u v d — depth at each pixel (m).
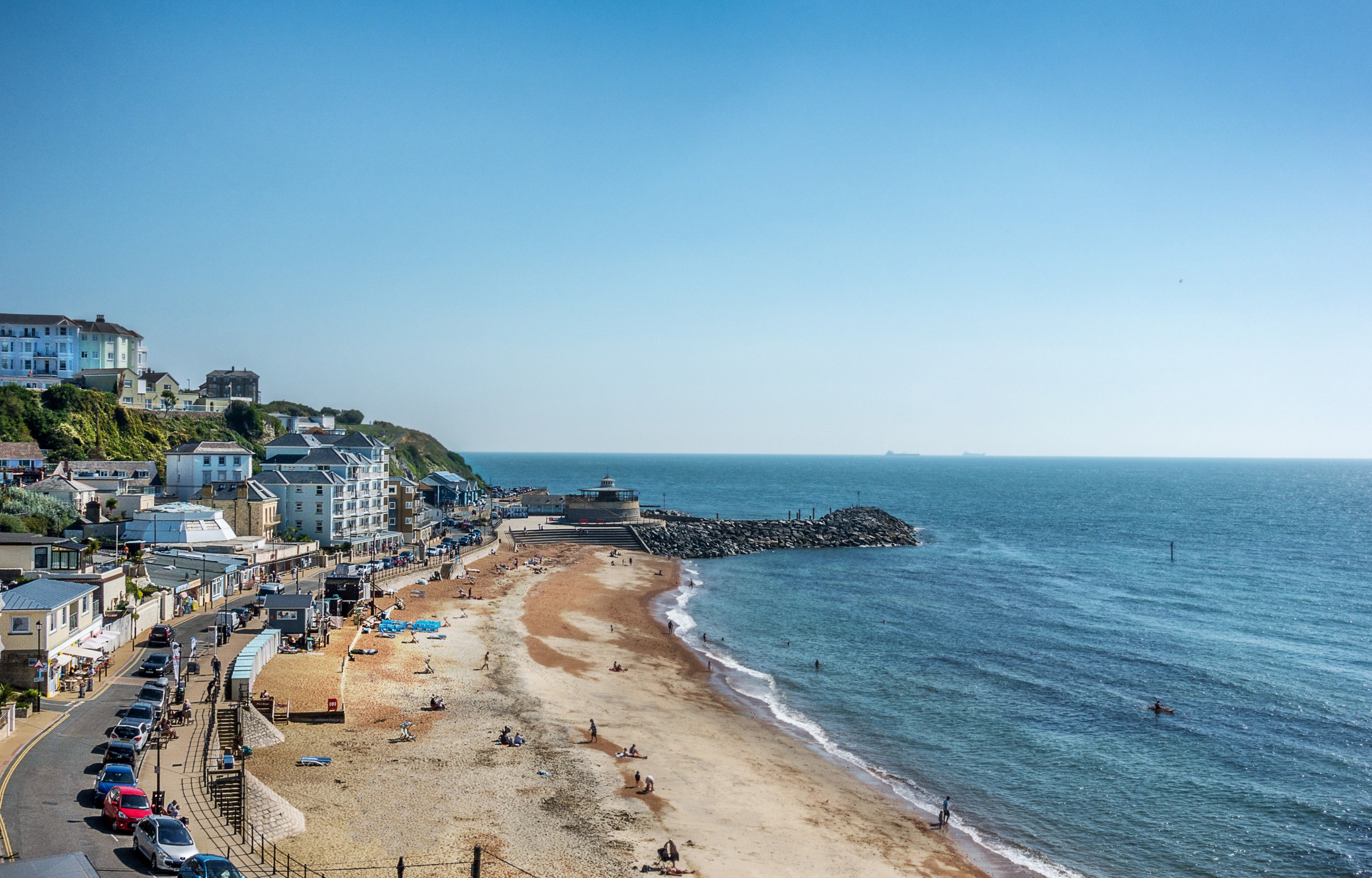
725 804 56.25
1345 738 71.88
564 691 77.19
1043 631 110.50
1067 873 49.91
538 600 118.25
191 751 49.59
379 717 65.06
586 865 45.91
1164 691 84.31
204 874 33.28
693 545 186.00
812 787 60.34
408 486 165.25
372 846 44.12
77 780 42.88
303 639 79.56
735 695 80.88
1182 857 51.94
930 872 49.38
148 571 92.62
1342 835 54.78
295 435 161.88
